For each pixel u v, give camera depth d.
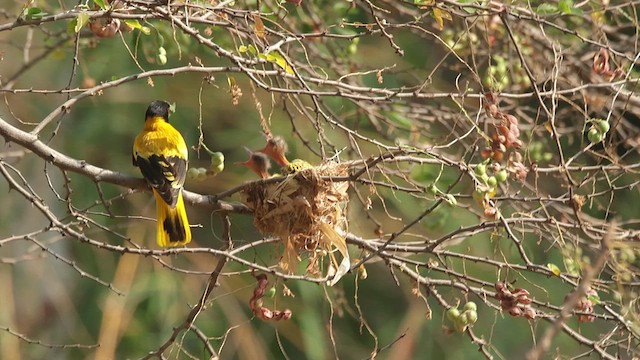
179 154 10.26
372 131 15.00
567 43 12.72
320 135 9.77
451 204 8.91
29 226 18.44
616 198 14.19
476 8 9.85
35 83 18.39
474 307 9.23
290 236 9.55
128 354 17.36
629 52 12.46
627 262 10.46
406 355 17.80
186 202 9.89
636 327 9.25
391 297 18.62
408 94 9.62
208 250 8.84
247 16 10.07
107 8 9.20
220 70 9.34
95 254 18.48
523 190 12.91
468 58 12.62
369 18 13.87
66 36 13.63
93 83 13.13
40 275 18.30
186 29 9.17
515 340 17.48
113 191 18.17
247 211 9.79
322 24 12.78
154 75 9.38
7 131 9.16
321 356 17.36
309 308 17.52
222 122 18.14
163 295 17.56
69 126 18.77
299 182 9.55
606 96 11.91
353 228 12.63
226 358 17.61
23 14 9.27
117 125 18.62
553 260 16.77
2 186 18.48
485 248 16.03
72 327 18.28
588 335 16.48
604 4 11.62
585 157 13.18
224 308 17.66
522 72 12.23
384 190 13.78
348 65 12.80
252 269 9.59
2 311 17.70
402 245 9.98
